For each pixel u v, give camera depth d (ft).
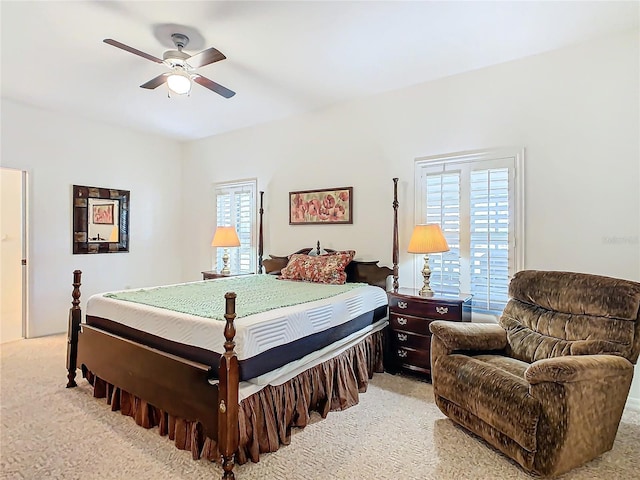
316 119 14.64
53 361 11.73
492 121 10.86
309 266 12.80
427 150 12.01
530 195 10.28
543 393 6.11
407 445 7.22
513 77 10.51
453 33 9.02
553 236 9.97
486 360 7.86
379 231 13.07
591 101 9.46
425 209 12.05
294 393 7.74
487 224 10.89
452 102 11.52
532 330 8.27
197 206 18.98
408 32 8.95
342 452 6.98
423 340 10.34
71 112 14.88
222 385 6.05
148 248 18.16
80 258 15.69
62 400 9.02
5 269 16.62
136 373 7.70
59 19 8.27
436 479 6.22
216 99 13.42
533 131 10.25
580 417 6.16
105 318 8.93
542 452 6.06
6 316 16.44
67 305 15.24
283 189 15.72
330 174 14.29
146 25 8.52
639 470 6.47
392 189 12.75
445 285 11.63
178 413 6.84
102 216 16.39
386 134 12.87
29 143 14.14
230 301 6.10
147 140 18.06
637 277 8.94
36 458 6.70
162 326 7.47
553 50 9.91
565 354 7.31
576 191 9.66
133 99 13.38
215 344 6.58
